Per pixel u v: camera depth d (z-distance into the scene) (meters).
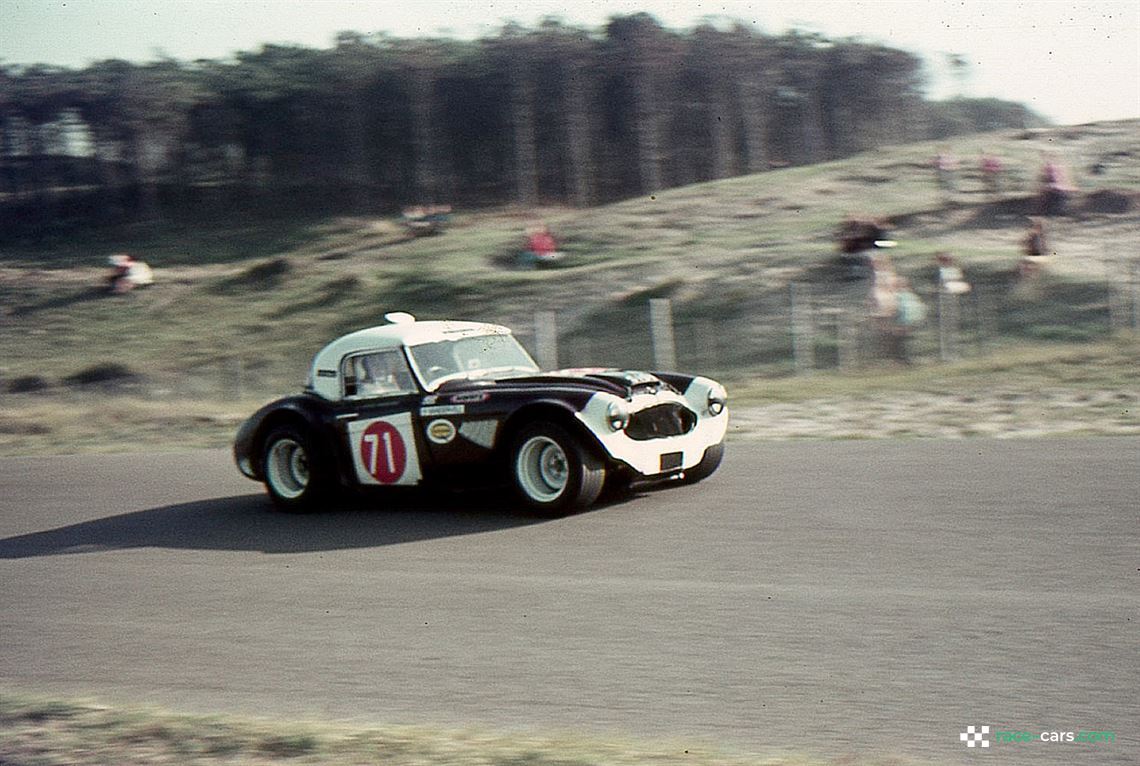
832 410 17.11
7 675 7.03
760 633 6.64
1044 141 60.03
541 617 7.32
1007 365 19.39
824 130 107.25
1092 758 4.74
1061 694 5.42
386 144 107.38
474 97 106.44
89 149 111.00
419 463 10.99
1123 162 53.41
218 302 52.25
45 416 24.22
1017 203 40.03
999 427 14.32
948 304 27.73
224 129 108.06
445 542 9.77
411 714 5.78
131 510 12.99
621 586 7.91
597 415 10.02
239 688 6.41
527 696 5.91
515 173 103.94
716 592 7.57
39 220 96.56
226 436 20.12
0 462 18.86
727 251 40.06
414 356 11.19
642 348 30.50
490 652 6.70
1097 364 18.62
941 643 6.24
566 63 101.38
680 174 102.50
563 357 31.58
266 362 40.94
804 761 4.80
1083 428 13.75
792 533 9.06
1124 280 28.81
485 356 11.59
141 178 105.25
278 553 9.98
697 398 11.04
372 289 46.97
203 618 7.98
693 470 11.23
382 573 8.88
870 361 25.39
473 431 10.62
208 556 10.12
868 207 50.09
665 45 100.88
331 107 106.50
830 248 35.56
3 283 61.88
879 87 107.88
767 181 59.44
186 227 91.62
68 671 7.01
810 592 7.40
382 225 81.75
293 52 110.31
